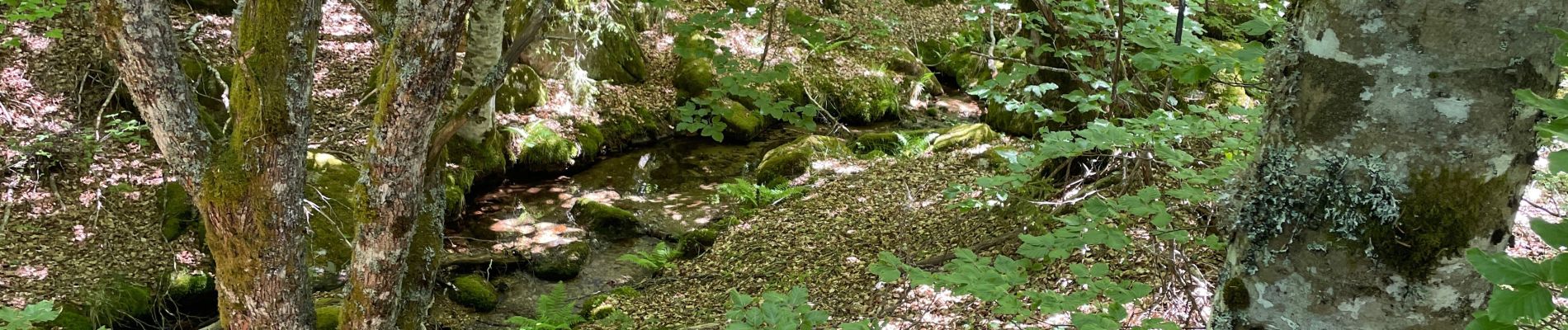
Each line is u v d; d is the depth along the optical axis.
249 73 3.92
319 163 8.18
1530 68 1.77
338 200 7.81
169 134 3.97
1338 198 1.95
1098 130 3.51
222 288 4.36
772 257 7.81
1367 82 1.87
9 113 7.75
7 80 7.95
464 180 9.09
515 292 7.71
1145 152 4.91
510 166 9.93
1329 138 1.95
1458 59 1.77
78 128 7.98
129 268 6.89
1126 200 2.98
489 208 9.22
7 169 7.39
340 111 9.44
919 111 13.02
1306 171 2.01
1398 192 1.89
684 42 4.79
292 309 4.39
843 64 12.93
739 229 8.73
